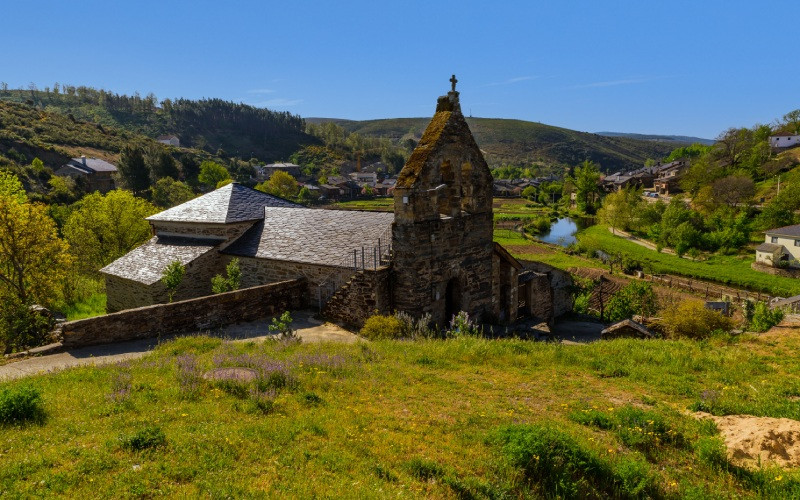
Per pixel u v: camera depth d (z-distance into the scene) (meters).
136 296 23.02
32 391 8.68
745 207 83.50
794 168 99.75
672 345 16.09
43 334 18.27
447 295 21.34
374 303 18.36
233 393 9.92
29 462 6.55
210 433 7.80
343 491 6.34
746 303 27.34
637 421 9.23
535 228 100.56
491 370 13.16
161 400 9.34
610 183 162.88
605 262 66.50
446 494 6.65
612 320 31.58
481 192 21.62
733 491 7.21
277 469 6.86
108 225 38.84
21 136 104.12
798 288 51.56
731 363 13.67
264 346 14.62
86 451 6.96
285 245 23.08
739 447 8.20
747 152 115.88
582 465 7.41
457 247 20.48
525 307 26.48
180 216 26.14
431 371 12.75
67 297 29.16
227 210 25.33
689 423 9.49
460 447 8.04
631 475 7.25
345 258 20.47
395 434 8.45
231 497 6.04
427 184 19.02
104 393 9.64
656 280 54.72
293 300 21.19
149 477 6.37
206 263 23.88
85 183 85.06
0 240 23.58
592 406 10.37
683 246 70.12
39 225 24.77
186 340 14.92
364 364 12.83
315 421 8.68
